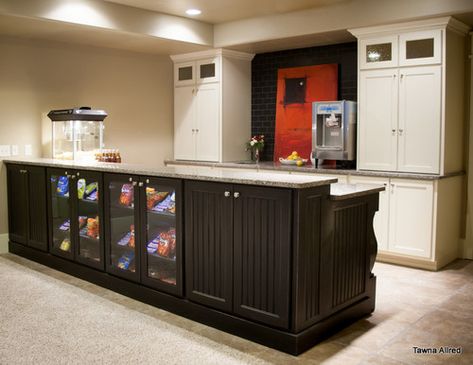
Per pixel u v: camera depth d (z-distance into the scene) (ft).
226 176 10.27
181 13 17.90
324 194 9.64
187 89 21.95
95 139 17.43
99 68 19.84
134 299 12.40
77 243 14.15
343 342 9.88
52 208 15.21
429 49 15.11
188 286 11.02
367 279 11.29
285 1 16.17
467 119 16.62
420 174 15.40
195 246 10.78
